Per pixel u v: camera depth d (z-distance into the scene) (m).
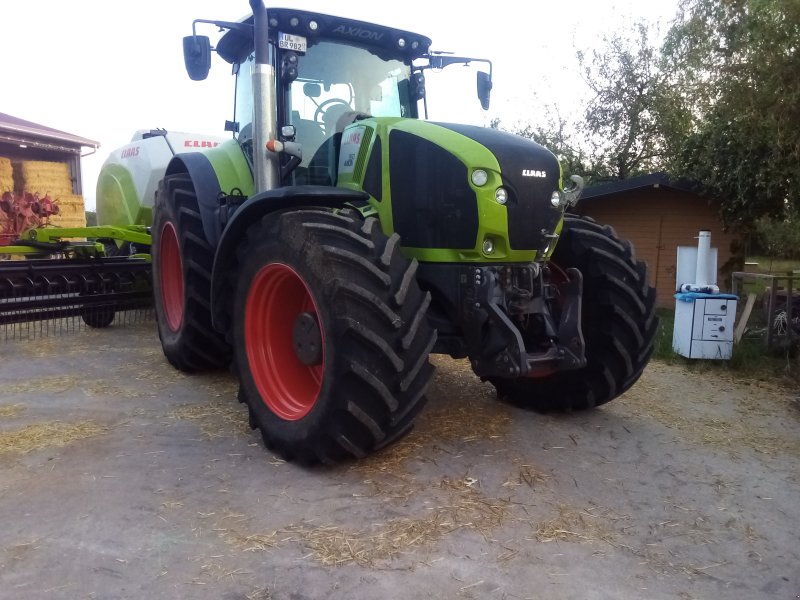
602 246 4.00
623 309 3.88
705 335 5.94
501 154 3.32
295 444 3.19
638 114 15.17
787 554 2.55
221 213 4.56
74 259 6.62
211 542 2.52
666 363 6.03
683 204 10.97
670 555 2.52
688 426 4.09
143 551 2.45
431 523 2.69
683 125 13.82
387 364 2.94
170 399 4.40
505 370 3.23
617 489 3.10
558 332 3.54
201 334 4.77
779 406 4.66
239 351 3.64
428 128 3.48
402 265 3.13
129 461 3.30
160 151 7.86
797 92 8.10
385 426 3.05
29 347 5.99
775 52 8.33
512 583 2.29
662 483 3.18
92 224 17.17
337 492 2.96
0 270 5.87
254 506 2.82
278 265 3.31
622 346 3.88
